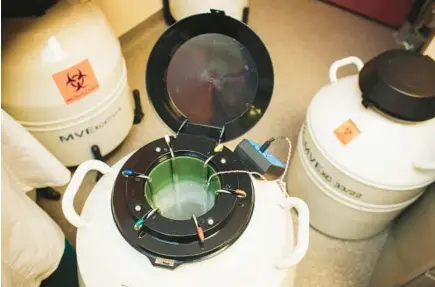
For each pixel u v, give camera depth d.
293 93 1.56
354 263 1.13
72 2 0.98
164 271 0.59
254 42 0.74
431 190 0.98
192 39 0.76
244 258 0.62
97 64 0.97
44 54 0.89
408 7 1.78
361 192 0.90
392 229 1.18
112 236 0.63
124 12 1.59
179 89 0.81
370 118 0.86
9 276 0.62
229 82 0.80
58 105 0.95
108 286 0.60
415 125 0.85
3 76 0.90
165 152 0.70
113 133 1.18
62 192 1.22
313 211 1.09
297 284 1.08
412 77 0.80
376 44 1.79
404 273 0.93
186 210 0.74
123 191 0.65
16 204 0.65
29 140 0.74
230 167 0.69
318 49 1.75
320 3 1.99
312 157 0.95
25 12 0.91
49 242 0.74
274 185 0.74
